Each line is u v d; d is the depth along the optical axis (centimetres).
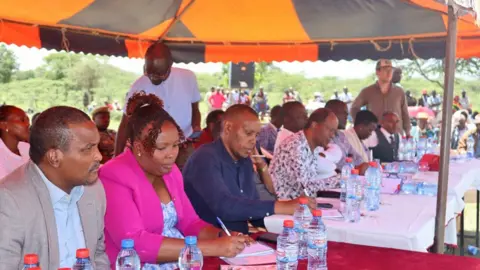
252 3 544
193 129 582
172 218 269
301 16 573
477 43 636
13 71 1723
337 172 482
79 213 216
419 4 426
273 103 1969
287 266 226
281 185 402
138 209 245
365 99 770
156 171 250
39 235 196
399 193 425
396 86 763
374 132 657
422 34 606
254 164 400
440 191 345
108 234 244
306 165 402
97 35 581
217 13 573
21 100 1652
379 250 258
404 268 230
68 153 195
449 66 353
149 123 245
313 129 407
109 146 621
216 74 1997
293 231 231
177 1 528
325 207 357
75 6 486
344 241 306
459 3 272
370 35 624
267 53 688
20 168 205
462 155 666
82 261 174
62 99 1714
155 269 245
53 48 548
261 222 323
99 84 1814
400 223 318
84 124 198
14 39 520
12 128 383
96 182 227
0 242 187
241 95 1482
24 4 470
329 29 613
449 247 536
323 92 2066
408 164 536
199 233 271
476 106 1527
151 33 621
